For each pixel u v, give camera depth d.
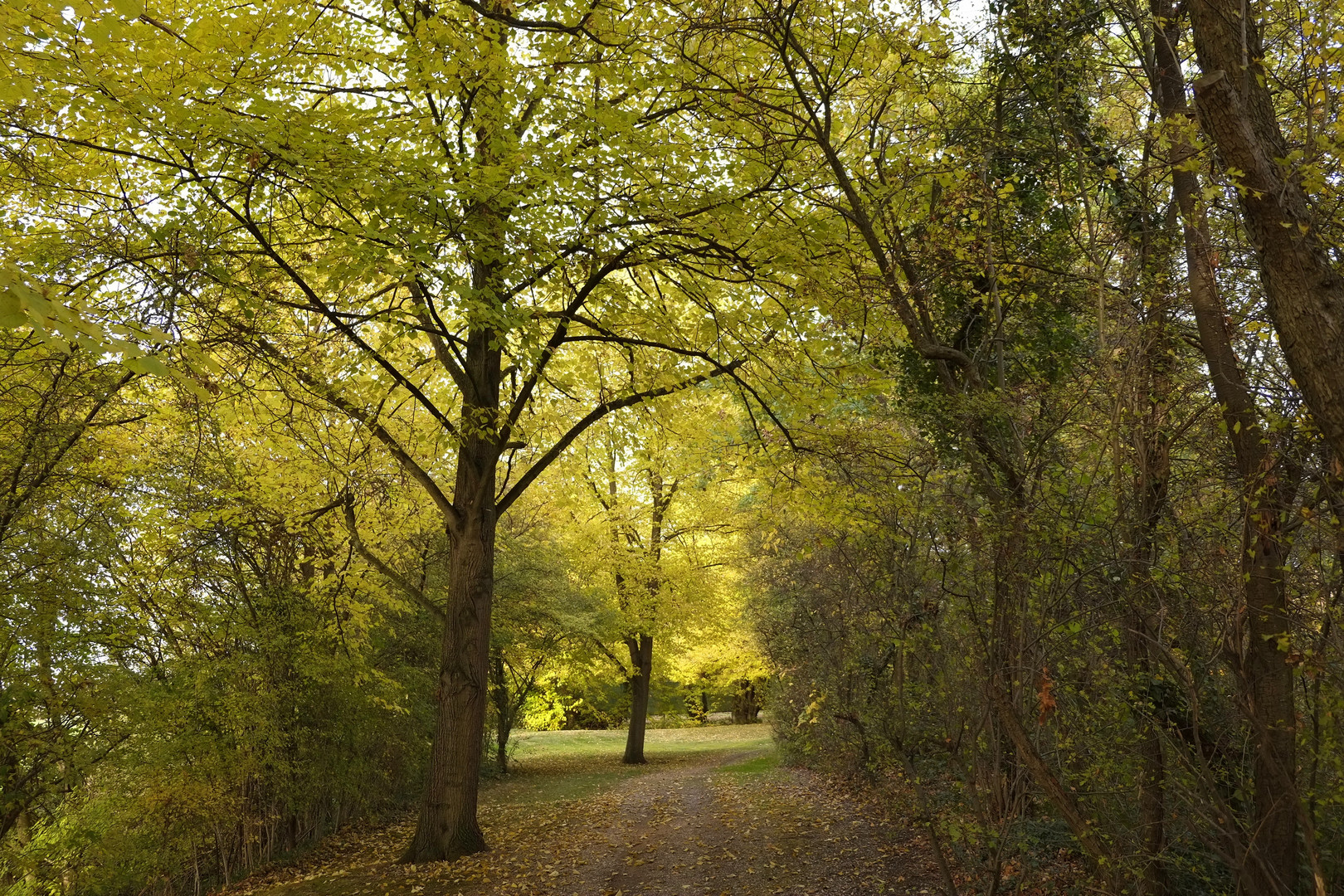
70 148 6.96
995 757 4.80
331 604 10.98
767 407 9.01
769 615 14.85
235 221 7.56
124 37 5.71
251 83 6.80
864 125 7.92
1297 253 3.22
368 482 10.87
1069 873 5.64
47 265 6.25
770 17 5.56
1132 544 4.42
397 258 7.29
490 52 7.16
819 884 7.54
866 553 6.20
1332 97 3.95
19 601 7.90
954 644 5.00
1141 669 4.49
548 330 9.70
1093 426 4.99
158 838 9.02
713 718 37.72
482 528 10.23
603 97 9.05
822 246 7.69
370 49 8.26
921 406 7.10
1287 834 4.19
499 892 8.09
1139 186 5.82
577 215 8.05
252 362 8.05
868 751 7.07
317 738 10.54
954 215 6.88
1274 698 4.18
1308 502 4.10
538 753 22.64
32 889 8.52
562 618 17.23
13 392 7.40
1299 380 3.23
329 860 10.48
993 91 7.07
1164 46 5.71
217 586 10.32
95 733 8.62
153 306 5.79
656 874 8.49
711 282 9.40
